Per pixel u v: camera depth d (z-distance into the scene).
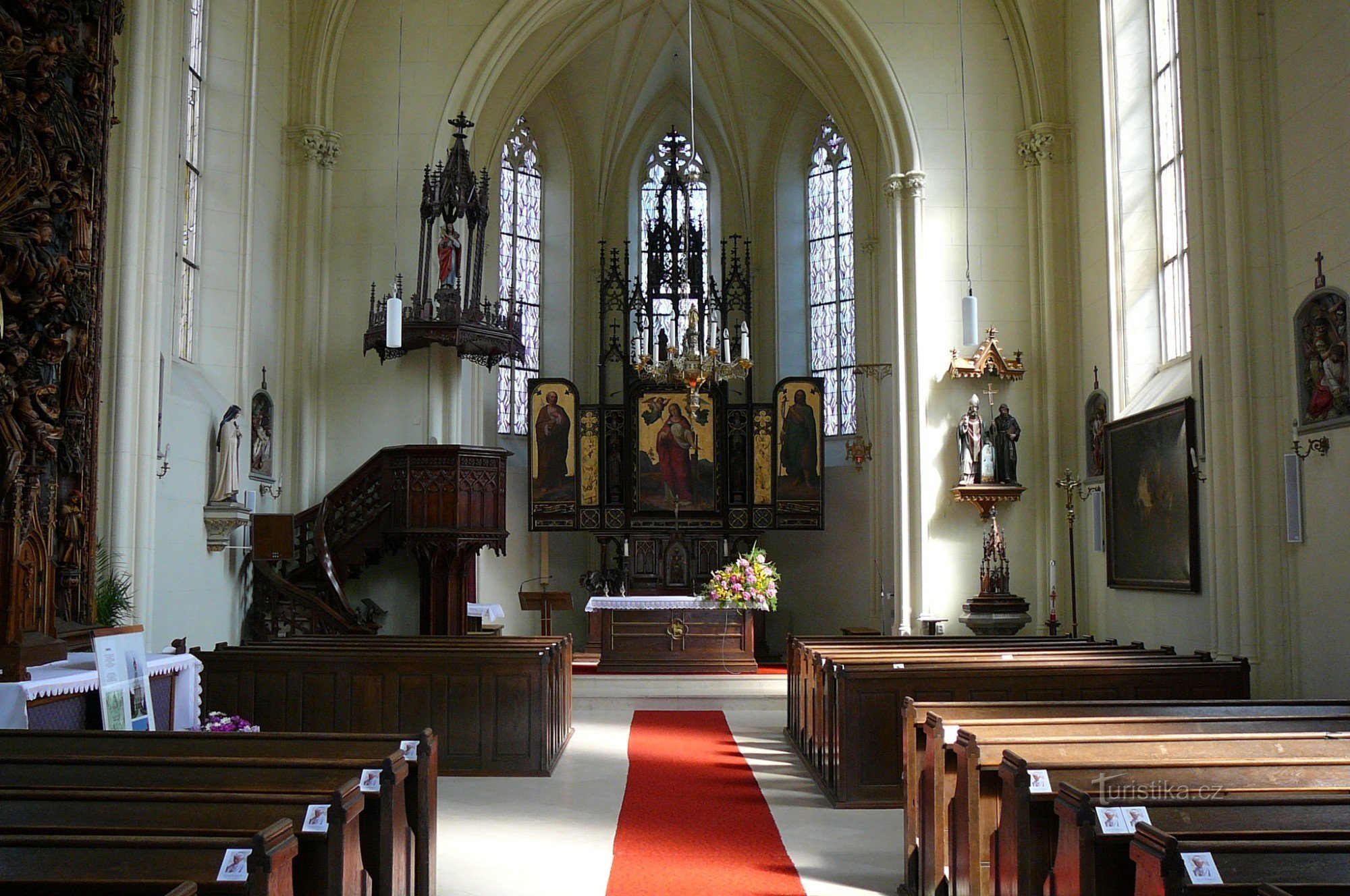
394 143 20.45
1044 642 14.41
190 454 15.34
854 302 26.17
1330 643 11.70
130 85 12.94
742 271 28.36
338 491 18.44
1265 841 4.45
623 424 24.22
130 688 9.37
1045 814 6.01
